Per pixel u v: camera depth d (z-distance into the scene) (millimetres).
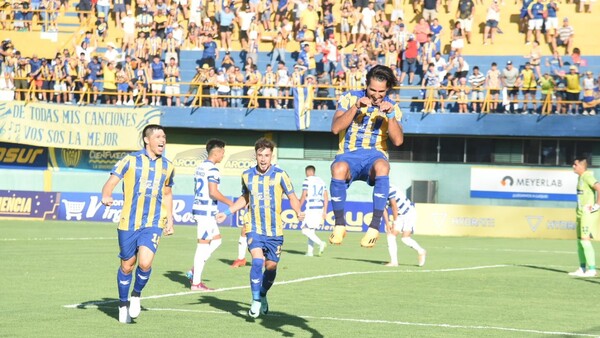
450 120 49250
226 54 53125
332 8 56312
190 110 51312
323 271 24281
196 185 19281
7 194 51188
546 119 48062
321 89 51219
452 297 19016
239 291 19234
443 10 55969
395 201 26344
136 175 14320
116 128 52000
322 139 52562
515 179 50719
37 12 59344
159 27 54812
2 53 53906
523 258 31094
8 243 32469
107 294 18344
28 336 13250
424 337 13766
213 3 58062
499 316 16281
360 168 11609
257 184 15250
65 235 37469
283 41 53906
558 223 45688
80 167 54219
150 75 52406
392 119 11562
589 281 22891
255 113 50719
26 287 19312
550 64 51312
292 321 15172
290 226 48469
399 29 52094
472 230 46750
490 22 53875
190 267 24516
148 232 14383
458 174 51656
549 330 14742
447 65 51188
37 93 53594
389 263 27281
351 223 47469
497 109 50031
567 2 55562
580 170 24234
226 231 44750
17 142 52000
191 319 15164
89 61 54031
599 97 48125
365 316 15930
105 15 57594
